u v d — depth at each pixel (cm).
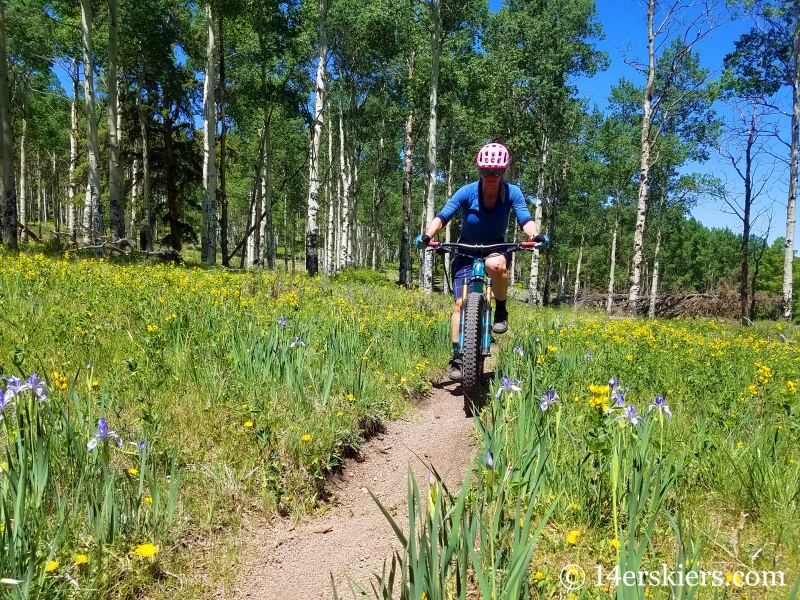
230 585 214
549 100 2544
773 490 253
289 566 233
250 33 2438
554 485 256
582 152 3391
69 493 228
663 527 234
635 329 937
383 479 330
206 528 244
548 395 299
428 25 1964
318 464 306
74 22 2147
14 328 446
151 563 210
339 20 2516
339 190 3509
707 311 2462
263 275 1152
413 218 5531
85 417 269
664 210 3569
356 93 3034
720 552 222
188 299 635
